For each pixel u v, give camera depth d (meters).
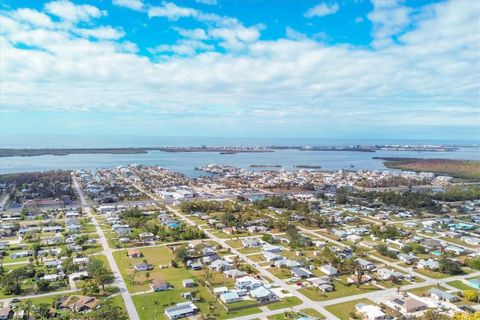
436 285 109.44
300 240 149.75
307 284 108.75
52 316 86.19
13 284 100.12
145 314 88.38
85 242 147.62
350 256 135.00
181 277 113.19
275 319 87.44
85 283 106.12
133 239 152.62
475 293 98.00
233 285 107.56
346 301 97.81
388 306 94.62
